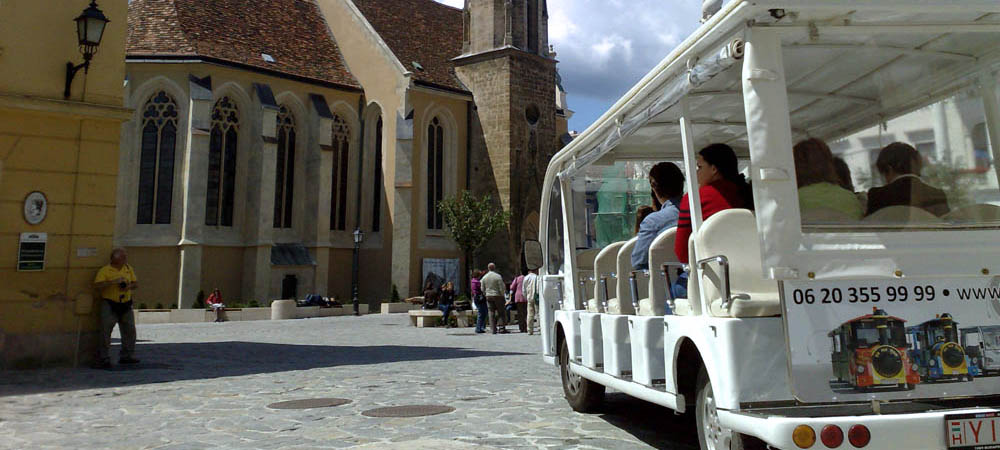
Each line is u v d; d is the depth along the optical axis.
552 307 8.20
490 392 8.62
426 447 5.52
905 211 4.02
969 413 3.41
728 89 5.29
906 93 4.25
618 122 5.81
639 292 6.03
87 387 9.38
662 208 5.87
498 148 40.66
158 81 33.97
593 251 7.75
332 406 7.67
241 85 35.62
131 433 6.34
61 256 11.77
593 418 6.83
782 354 3.75
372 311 39.25
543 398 8.12
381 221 39.53
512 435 6.00
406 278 37.94
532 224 41.12
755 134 3.72
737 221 4.20
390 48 41.09
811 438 3.28
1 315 11.22
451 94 40.75
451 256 40.44
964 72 4.30
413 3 46.88
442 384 9.38
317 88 38.91
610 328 6.02
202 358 13.27
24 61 11.57
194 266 33.06
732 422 3.69
